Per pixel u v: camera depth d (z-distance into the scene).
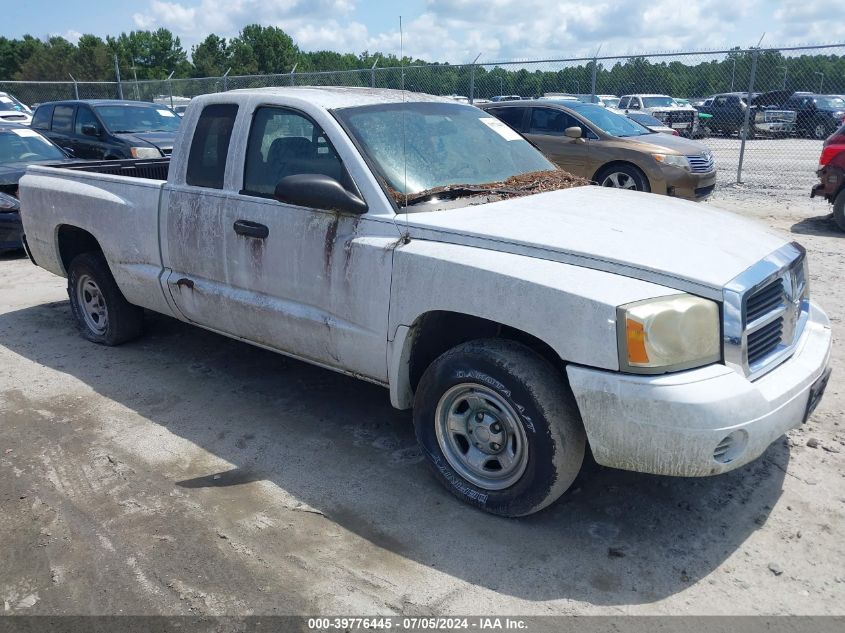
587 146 10.93
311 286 3.76
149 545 3.15
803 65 13.52
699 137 23.64
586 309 2.81
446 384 3.28
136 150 12.10
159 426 4.25
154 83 22.48
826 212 10.86
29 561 3.07
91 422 4.31
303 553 3.08
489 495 3.27
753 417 2.75
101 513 3.39
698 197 10.66
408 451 3.92
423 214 3.44
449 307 3.19
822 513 3.27
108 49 62.84
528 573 2.93
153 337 5.74
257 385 4.81
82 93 25.91
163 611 2.76
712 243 3.19
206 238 4.25
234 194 4.10
